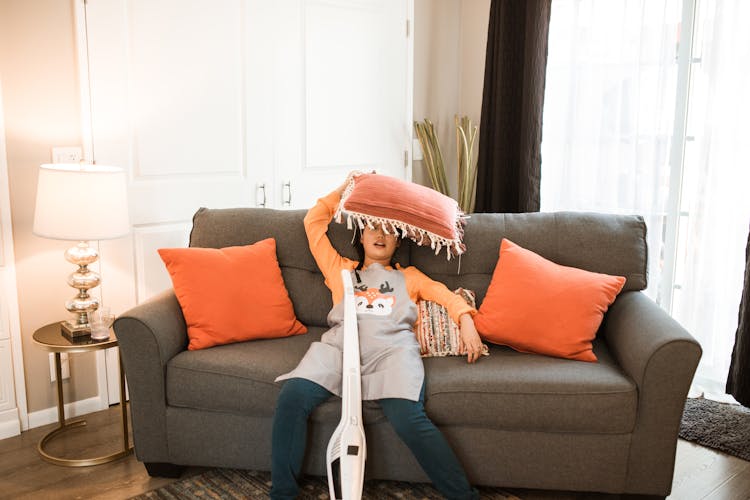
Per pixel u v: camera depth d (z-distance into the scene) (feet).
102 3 9.22
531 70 12.21
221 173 10.75
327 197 9.23
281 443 7.32
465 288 9.08
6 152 8.76
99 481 8.13
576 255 8.93
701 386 10.89
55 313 9.43
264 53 10.93
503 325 8.27
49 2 8.85
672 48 10.91
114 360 10.07
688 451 8.90
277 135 11.30
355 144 12.42
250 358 7.90
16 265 9.03
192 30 10.11
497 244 9.10
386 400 7.43
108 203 8.37
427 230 8.59
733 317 10.53
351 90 12.20
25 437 9.16
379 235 8.75
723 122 10.36
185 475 8.27
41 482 8.11
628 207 11.68
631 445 7.40
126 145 9.69
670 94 11.03
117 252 9.75
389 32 12.60
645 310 8.10
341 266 8.99
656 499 7.58
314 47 11.57
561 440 7.48
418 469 7.66
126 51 9.53
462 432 7.56
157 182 10.07
